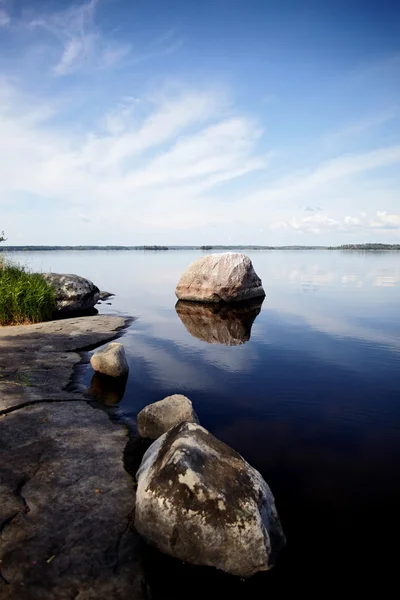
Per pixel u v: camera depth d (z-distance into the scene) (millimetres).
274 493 3949
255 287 18984
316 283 26281
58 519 3311
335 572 3025
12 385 6562
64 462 4254
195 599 2682
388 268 42719
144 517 3080
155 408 5016
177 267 48281
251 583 2896
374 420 5672
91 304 16547
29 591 2602
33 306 12844
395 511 3713
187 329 12320
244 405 6227
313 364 8477
